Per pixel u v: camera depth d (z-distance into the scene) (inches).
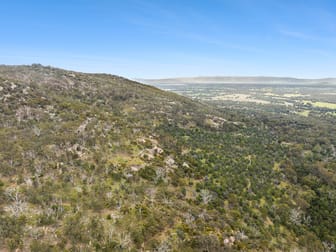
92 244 757.3
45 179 1012.5
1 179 967.0
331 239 1221.7
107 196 1000.9
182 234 907.4
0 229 722.8
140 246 812.0
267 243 1055.0
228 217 1136.8
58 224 806.5
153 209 995.9
